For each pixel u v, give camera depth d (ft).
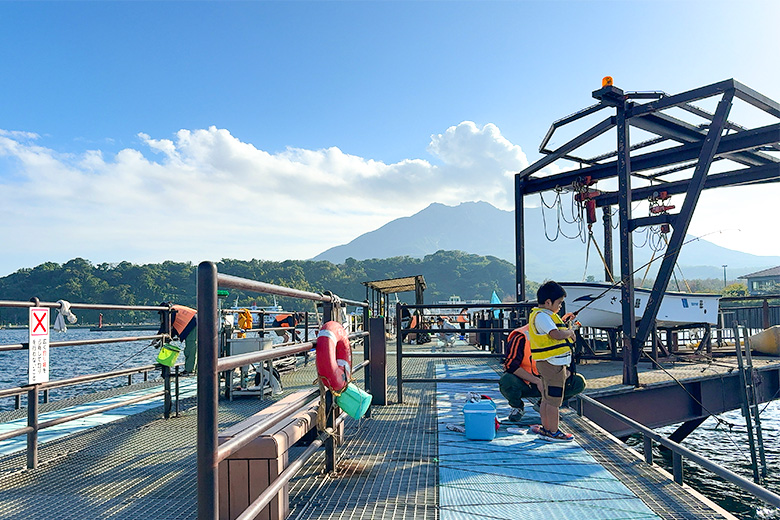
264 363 26.04
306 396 11.86
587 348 40.32
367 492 11.84
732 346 56.24
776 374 37.17
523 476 13.00
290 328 36.65
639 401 27.89
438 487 12.20
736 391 33.76
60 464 14.55
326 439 13.11
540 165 38.55
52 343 15.25
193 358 21.77
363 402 13.14
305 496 11.57
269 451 9.78
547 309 16.75
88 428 19.47
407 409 22.04
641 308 43.45
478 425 16.62
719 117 26.91
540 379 17.37
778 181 40.22
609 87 28.25
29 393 14.14
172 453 15.67
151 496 11.90
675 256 27.27
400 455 14.97
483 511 10.69
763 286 275.80
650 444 13.80
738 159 37.96
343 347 12.96
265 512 9.73
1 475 13.53
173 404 24.94
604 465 13.97
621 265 28.96
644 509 10.76
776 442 44.62
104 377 17.21
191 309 21.94
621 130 29.60
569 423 18.95
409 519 10.27
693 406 30.94
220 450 6.95
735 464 38.22
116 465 14.38
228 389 25.58
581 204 40.22
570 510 10.72
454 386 29.09
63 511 10.98
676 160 36.83
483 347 56.03
